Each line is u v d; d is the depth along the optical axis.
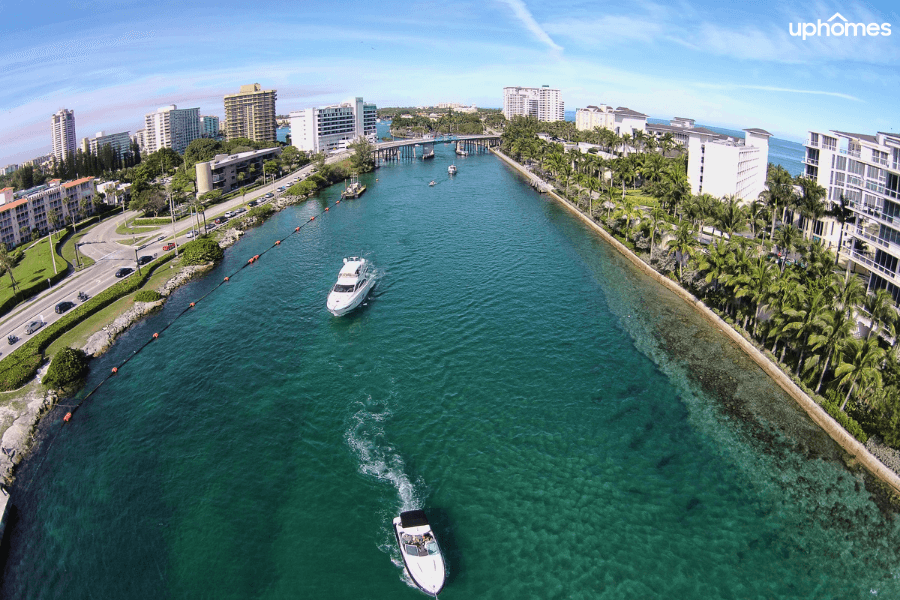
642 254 136.62
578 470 63.50
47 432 73.56
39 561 54.12
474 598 48.69
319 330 98.75
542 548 53.53
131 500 60.66
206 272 133.75
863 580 50.72
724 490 60.84
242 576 51.09
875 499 59.59
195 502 59.75
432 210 197.38
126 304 113.19
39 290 121.38
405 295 114.06
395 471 63.47
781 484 61.72
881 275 86.56
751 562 52.28
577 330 97.38
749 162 177.12
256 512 58.16
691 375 82.88
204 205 194.00
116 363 90.38
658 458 65.62
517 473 63.00
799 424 71.62
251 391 80.00
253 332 99.12
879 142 104.88
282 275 128.88
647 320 101.50
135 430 72.44
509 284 119.69
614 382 80.88
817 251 93.38
